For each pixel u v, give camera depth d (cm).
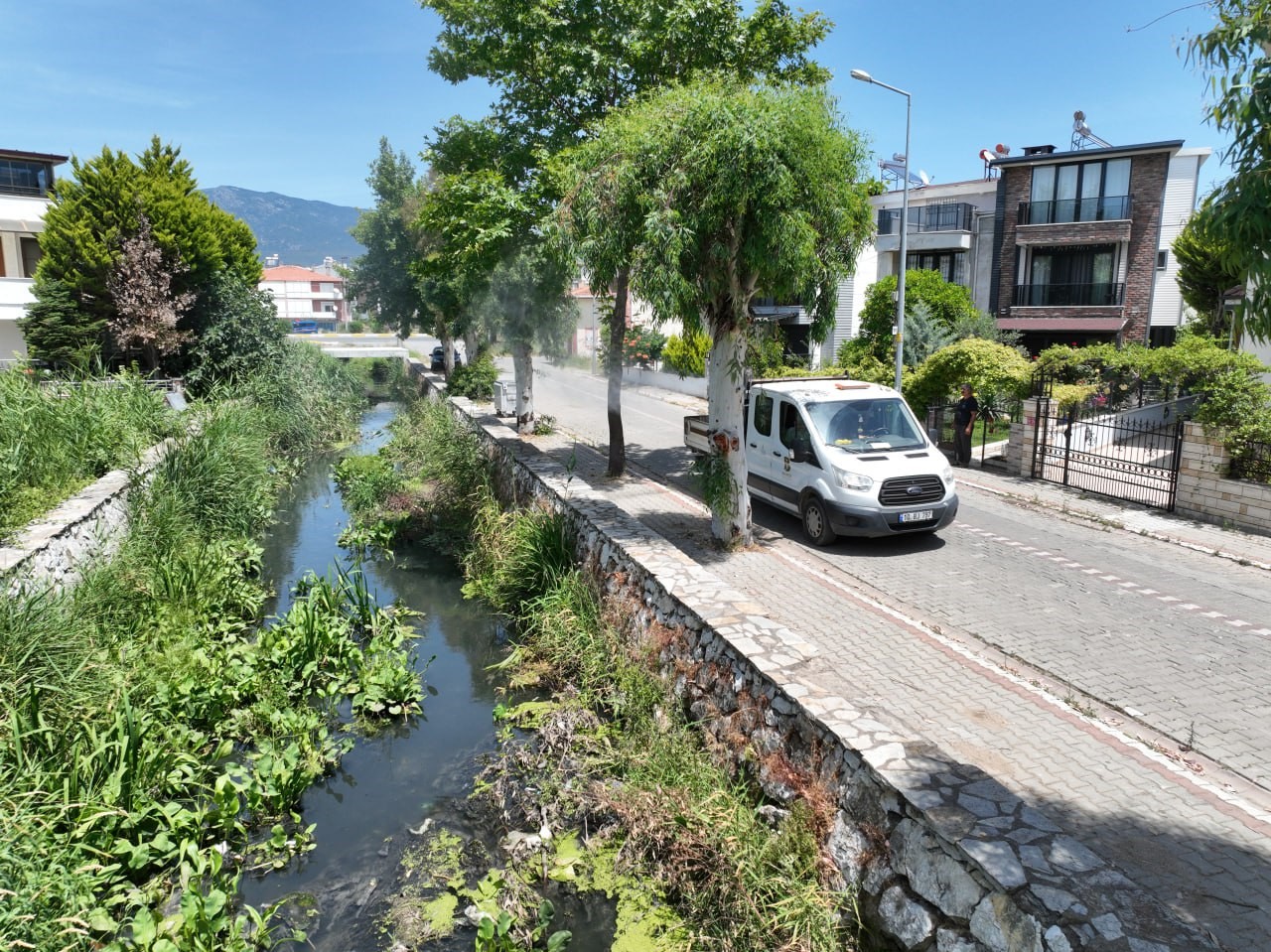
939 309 2566
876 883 429
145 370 2273
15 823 494
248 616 1046
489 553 1164
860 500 1032
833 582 938
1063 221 2942
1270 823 490
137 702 714
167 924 507
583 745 691
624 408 2678
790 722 535
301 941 512
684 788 563
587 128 1365
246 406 1919
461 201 1392
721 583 757
